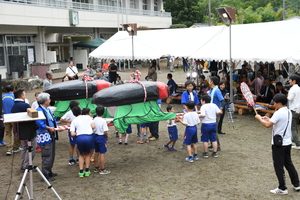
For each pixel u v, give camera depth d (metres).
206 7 68.19
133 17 40.06
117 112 7.40
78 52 34.16
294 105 7.92
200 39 14.28
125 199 5.78
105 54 15.59
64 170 7.31
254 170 6.96
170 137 8.30
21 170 7.32
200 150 8.44
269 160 7.54
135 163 7.64
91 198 5.86
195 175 6.80
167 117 7.67
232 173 6.84
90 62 31.86
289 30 11.98
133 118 7.35
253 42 12.30
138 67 37.66
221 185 6.26
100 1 38.06
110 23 36.75
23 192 6.08
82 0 35.75
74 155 8.31
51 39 29.92
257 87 13.15
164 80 24.98
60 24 29.62
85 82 9.23
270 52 11.26
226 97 9.73
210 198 5.71
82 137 6.59
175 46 14.53
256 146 8.62
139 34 16.41
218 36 13.73
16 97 7.25
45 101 6.52
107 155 8.29
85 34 34.69
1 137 9.28
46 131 6.52
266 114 11.30
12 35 26.09
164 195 5.89
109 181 6.61
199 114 8.02
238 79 15.67
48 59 29.61
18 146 8.67
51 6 28.45
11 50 26.17
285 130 5.59
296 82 8.00
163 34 15.72
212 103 7.72
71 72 14.17
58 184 6.51
